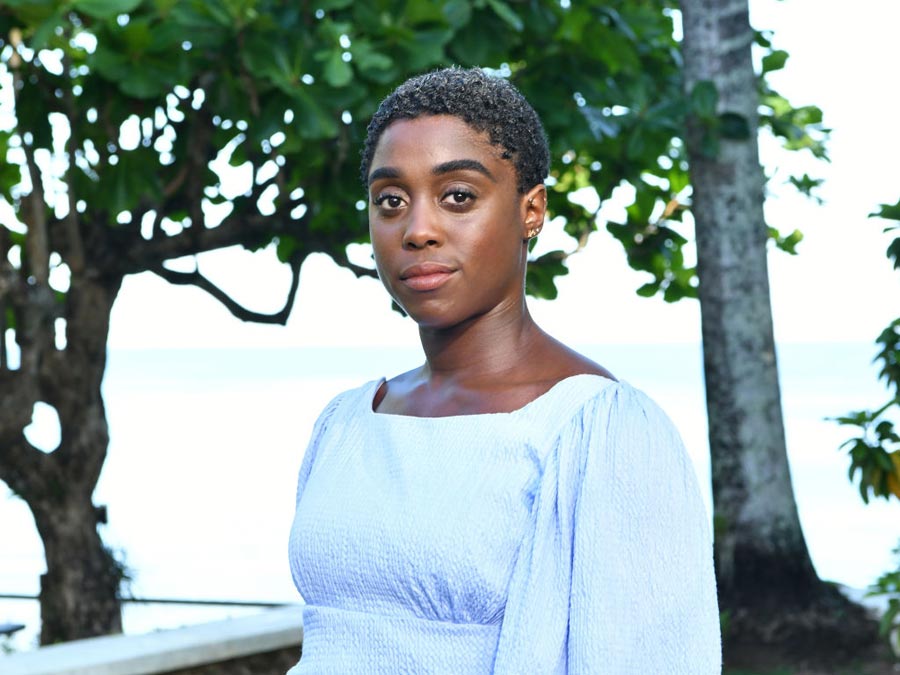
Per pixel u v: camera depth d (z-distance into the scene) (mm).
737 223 5754
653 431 1147
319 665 1215
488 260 1220
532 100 4969
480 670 1135
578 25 5129
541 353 1258
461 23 4496
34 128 5141
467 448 1184
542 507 1126
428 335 1301
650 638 1087
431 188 1217
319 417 1465
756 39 6586
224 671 4301
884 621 4422
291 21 4391
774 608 5555
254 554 12797
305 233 5637
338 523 1229
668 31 6551
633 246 6426
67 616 5535
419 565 1155
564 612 1115
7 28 4305
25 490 5500
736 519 5742
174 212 5625
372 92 4512
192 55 4367
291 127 4543
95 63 4215
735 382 5762
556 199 6438
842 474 23094
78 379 5535
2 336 5316
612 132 5172
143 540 14055
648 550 1103
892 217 3662
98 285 5535
